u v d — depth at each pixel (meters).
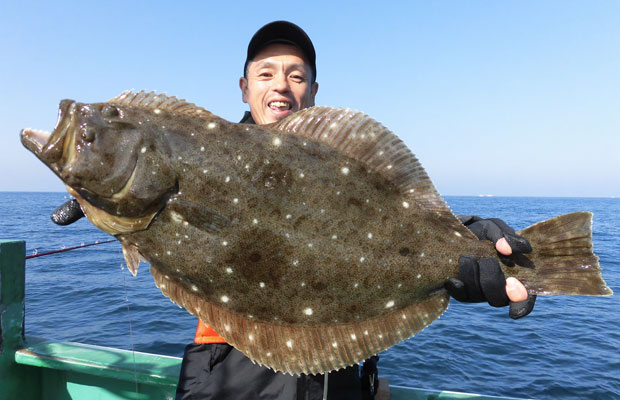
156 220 1.58
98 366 2.60
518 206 102.75
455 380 6.15
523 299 1.63
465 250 1.79
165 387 2.57
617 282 14.77
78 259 18.88
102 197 1.52
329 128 1.71
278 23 2.21
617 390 5.91
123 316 8.88
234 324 1.70
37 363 2.69
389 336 1.81
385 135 1.75
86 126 1.49
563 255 1.74
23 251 2.85
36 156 1.50
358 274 1.71
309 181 1.66
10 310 2.73
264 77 2.24
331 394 1.88
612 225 49.53
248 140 1.64
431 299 1.83
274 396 1.79
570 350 7.52
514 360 6.98
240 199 1.61
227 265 1.63
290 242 1.64
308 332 1.76
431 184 1.81
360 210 1.71
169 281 1.67
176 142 1.58
